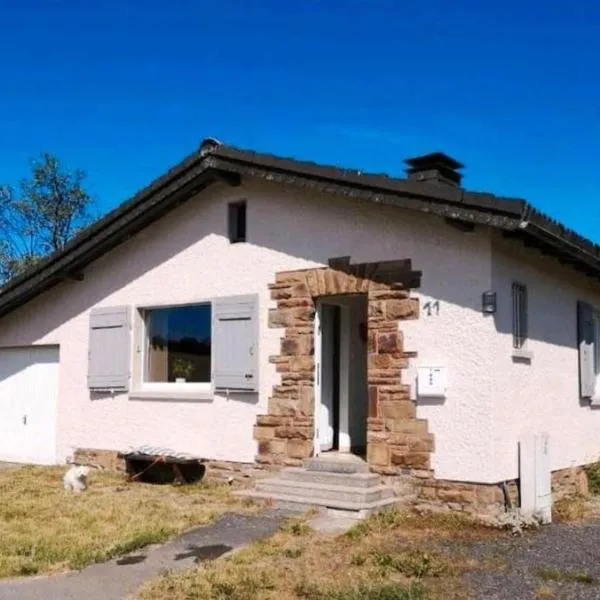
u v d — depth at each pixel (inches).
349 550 278.4
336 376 432.8
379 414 363.9
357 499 340.2
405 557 265.0
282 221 411.8
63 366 508.1
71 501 372.5
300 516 334.0
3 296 519.8
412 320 359.3
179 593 228.8
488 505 330.3
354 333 443.2
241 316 420.2
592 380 445.4
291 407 398.0
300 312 398.9
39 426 522.9
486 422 334.0
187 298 445.7
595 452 448.8
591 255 380.2
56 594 230.5
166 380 463.8
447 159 385.1
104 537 299.4
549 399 390.9
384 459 360.2
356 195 357.4
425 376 350.0
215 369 427.8
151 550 281.9
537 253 386.6
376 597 220.5
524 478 342.3
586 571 253.4
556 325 407.2
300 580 240.5
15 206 933.8
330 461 377.4
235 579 241.4
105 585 239.1
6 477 454.3
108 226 460.4
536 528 322.7
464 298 345.4
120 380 470.6
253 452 409.4
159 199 439.2
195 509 350.6
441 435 345.7
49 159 946.1
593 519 349.4
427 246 359.3
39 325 526.0
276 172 388.8
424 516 334.6
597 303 479.8
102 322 483.8
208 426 429.7
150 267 466.3
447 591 230.7
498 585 237.0
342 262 386.3
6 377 547.5
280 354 404.5
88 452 486.6
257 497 363.6
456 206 326.3
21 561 265.4
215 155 413.4
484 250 341.7
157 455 425.1
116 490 407.2
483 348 337.7
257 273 418.6
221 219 437.7
